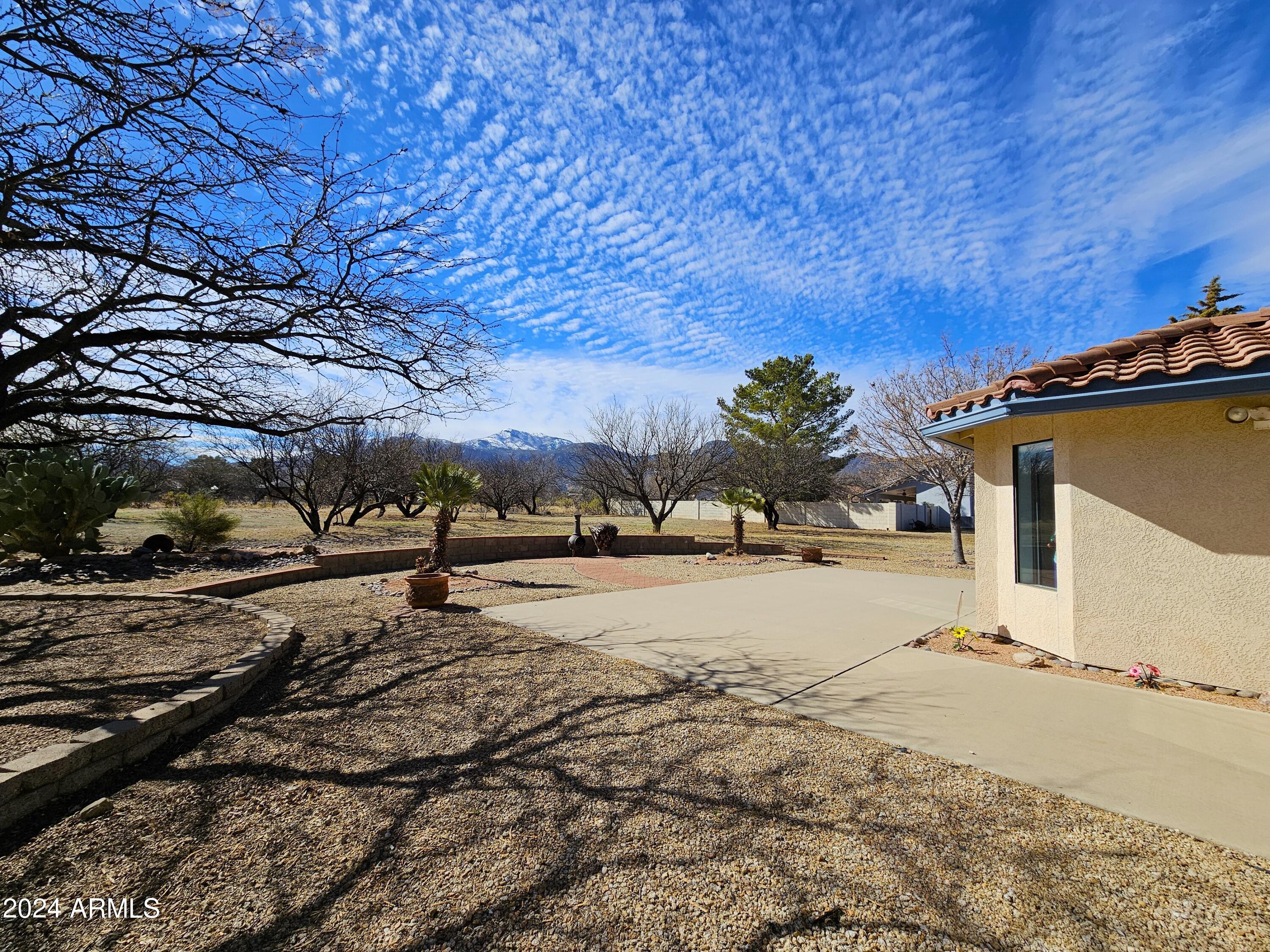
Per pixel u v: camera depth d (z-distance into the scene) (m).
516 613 7.17
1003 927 1.94
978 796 2.79
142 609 6.35
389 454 19.17
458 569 11.50
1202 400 4.00
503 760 3.15
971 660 5.16
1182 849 2.36
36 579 8.14
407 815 2.61
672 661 5.11
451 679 4.51
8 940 1.85
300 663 4.88
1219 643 4.18
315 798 2.75
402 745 3.33
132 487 10.00
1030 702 4.08
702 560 14.66
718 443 25.97
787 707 4.00
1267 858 2.30
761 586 9.94
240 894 2.09
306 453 15.88
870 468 16.58
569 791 2.83
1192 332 4.58
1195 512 4.28
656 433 24.44
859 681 4.58
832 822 2.56
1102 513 4.73
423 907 2.03
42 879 2.15
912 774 3.01
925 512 32.69
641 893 2.10
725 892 2.11
